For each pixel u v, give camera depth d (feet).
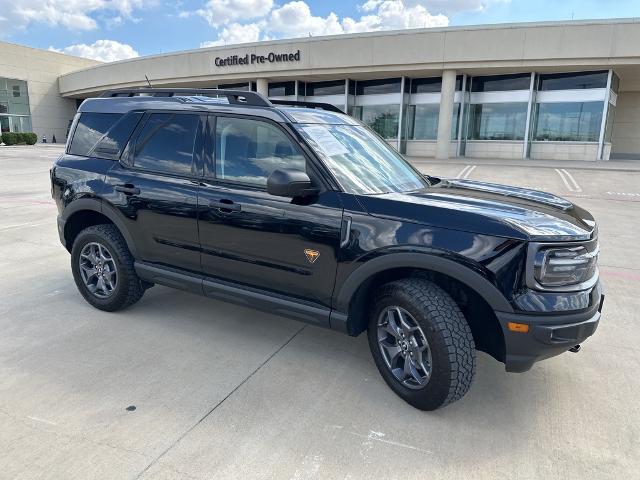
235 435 8.70
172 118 12.71
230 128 11.69
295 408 9.61
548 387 10.66
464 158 84.58
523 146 82.69
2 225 26.61
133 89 14.44
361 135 12.78
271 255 10.83
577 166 66.85
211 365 11.26
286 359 11.66
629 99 100.27
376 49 83.05
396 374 10.03
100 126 14.17
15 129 142.82
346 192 10.12
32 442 8.34
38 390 9.99
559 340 8.57
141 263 13.23
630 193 43.88
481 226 8.80
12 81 140.36
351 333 10.48
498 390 10.51
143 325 13.39
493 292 8.59
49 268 18.47
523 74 80.84
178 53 103.65
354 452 8.34
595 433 9.03
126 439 8.49
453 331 8.91
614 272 19.16
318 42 86.79
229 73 97.09
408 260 9.18
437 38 78.69
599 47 71.36
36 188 42.93
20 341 12.25
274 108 11.42
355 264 9.75
